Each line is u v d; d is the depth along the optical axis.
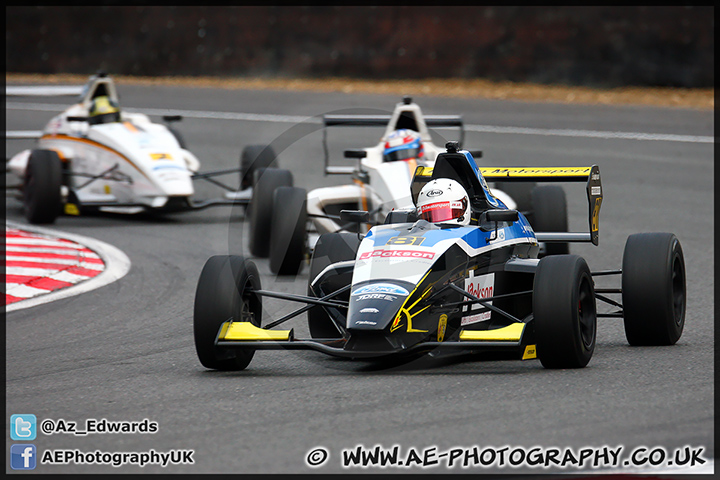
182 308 28.33
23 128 75.94
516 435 15.83
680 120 73.94
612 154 61.34
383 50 100.75
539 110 80.06
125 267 34.16
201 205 42.59
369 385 19.09
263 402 18.08
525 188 34.78
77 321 26.78
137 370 21.41
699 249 37.31
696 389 18.31
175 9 110.88
